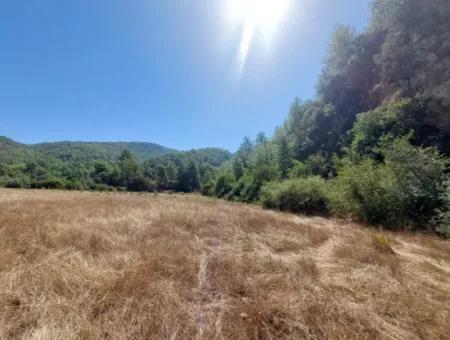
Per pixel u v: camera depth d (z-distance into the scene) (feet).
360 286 9.78
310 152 81.87
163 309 7.30
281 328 6.84
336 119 73.92
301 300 8.20
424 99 37.63
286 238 17.85
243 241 16.81
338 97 75.72
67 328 6.15
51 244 12.87
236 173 142.92
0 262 9.70
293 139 95.81
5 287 7.89
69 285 8.27
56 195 55.88
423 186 24.95
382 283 10.05
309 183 46.06
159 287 8.59
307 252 14.87
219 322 6.84
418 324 7.22
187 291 8.71
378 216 28.32
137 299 7.70
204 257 12.35
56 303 7.16
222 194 123.44
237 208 43.04
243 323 6.86
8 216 19.98
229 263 11.57
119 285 8.36
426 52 37.55
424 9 37.86
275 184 55.77
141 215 24.35
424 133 37.24
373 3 58.90
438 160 25.17
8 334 6.10
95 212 24.90
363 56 65.36
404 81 44.68
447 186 22.49
